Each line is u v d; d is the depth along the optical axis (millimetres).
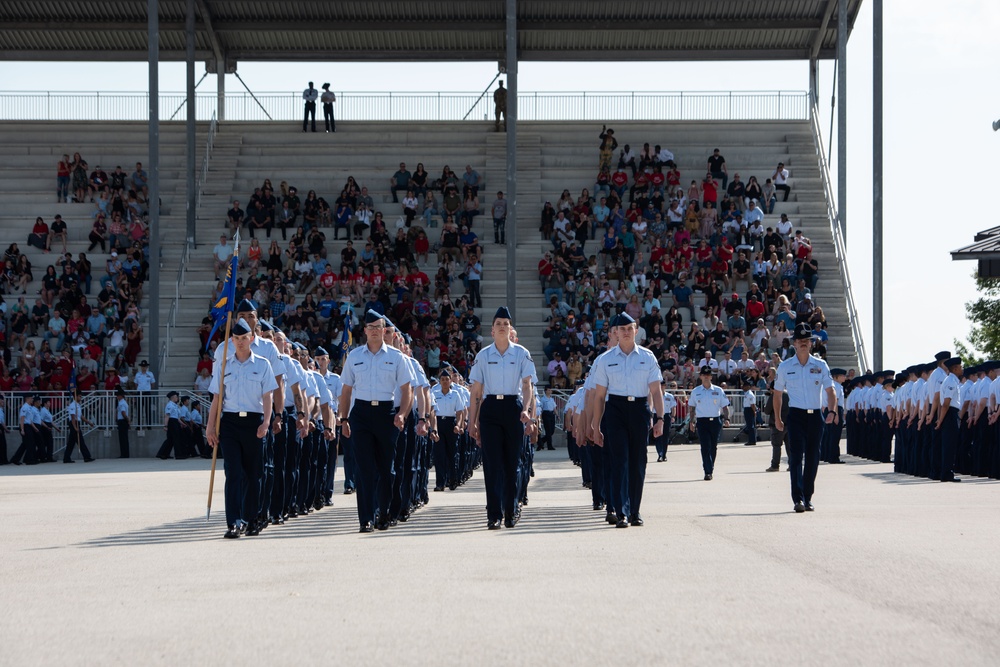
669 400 32188
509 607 8164
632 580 9367
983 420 24844
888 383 31312
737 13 50281
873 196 43844
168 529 14391
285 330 41000
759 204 47688
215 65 52781
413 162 51094
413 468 16562
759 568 10023
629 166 49875
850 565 10195
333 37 52500
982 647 6809
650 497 18672
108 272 44094
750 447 38438
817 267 45688
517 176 50312
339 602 8484
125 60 53688
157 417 38719
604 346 40688
